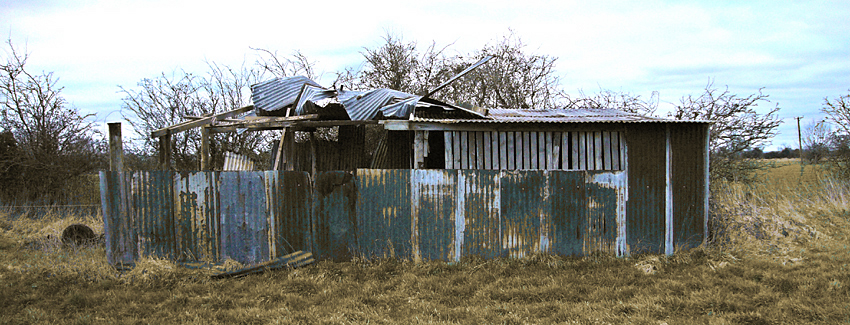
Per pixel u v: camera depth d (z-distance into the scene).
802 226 8.84
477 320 5.17
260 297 5.90
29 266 6.81
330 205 7.28
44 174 12.95
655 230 7.65
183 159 15.38
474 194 7.39
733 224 8.25
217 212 6.93
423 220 7.34
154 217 6.85
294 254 7.06
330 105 8.54
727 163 13.38
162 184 6.86
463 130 7.63
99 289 6.13
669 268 6.96
